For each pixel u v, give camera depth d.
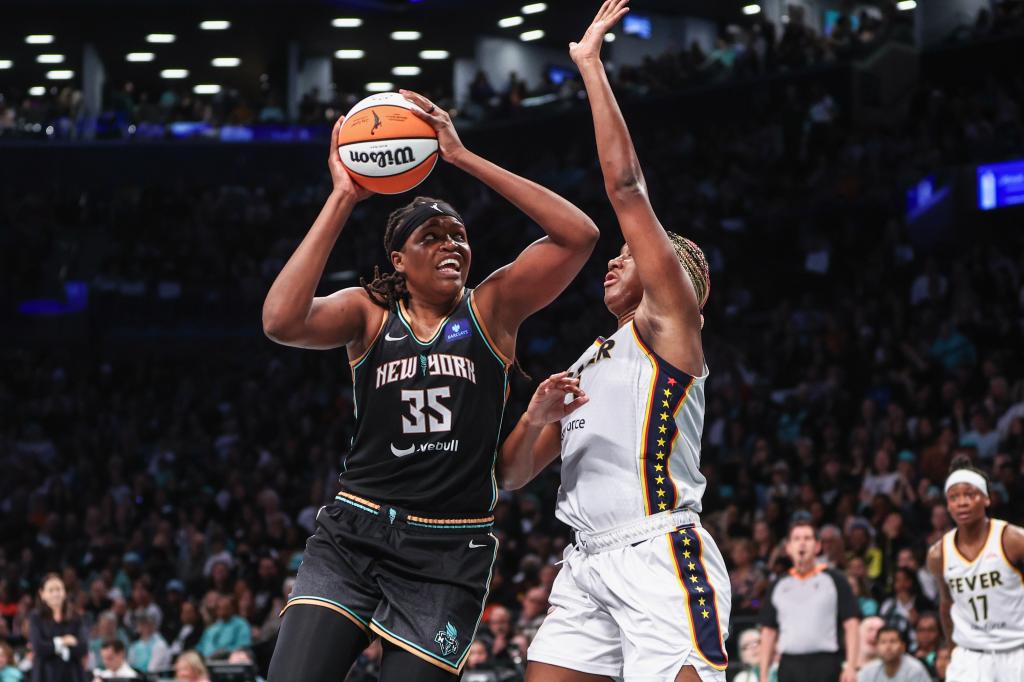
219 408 18.58
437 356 3.11
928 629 7.97
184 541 13.48
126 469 16.70
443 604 3.04
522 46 26.39
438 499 3.10
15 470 16.81
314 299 3.11
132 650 10.62
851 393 13.79
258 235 22.00
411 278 3.15
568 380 3.13
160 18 24.31
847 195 17.55
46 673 8.40
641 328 3.26
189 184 22.94
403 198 21.66
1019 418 11.05
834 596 7.16
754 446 13.05
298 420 17.44
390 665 3.01
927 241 16.67
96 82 25.64
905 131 18.44
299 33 25.09
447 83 28.89
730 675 8.13
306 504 14.53
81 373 19.94
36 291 21.19
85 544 14.31
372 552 3.08
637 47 24.56
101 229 22.55
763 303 17.56
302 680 2.93
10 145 23.00
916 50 20.00
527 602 9.07
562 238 3.14
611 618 3.31
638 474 3.19
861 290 16.03
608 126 3.19
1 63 27.00
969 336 14.04
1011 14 19.28
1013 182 16.05
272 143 22.89
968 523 5.76
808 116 19.20
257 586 12.07
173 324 20.58
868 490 11.00
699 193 19.27
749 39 21.64
